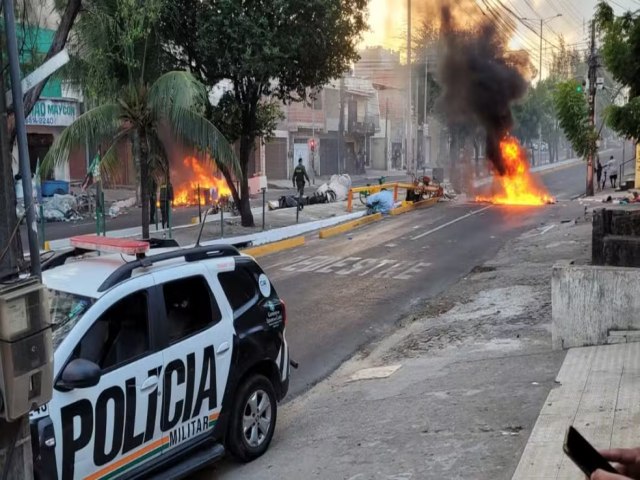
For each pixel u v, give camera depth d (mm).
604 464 1708
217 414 4805
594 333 6871
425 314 10031
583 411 4973
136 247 4605
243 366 5035
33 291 2482
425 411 5668
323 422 5883
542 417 4973
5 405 2424
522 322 8680
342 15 17125
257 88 17438
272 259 15148
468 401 5738
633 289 6652
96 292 4227
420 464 4547
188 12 15492
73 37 12234
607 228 9602
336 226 20203
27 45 9977
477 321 9039
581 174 50906
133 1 11375
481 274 12750
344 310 10430
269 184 41625
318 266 14102
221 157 12383
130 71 12312
